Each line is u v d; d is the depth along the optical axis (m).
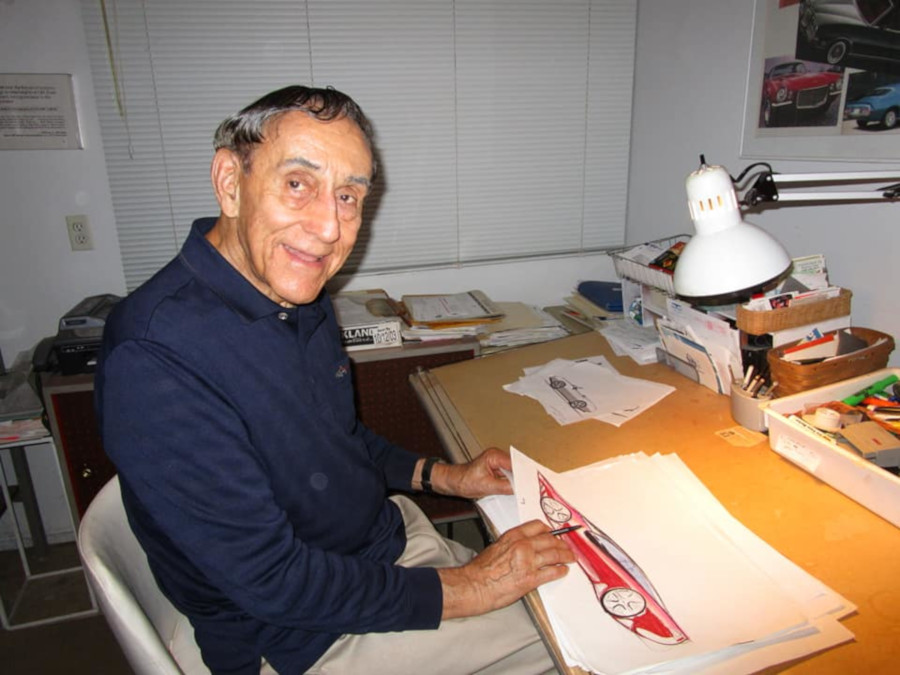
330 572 0.78
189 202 1.94
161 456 0.71
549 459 1.03
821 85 1.34
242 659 0.86
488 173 2.13
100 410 0.75
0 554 2.09
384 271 2.16
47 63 1.77
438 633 0.89
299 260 0.81
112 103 1.82
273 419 0.83
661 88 1.97
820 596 0.69
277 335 0.85
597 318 1.89
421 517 1.19
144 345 0.72
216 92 1.87
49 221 1.89
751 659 0.62
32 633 1.74
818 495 0.89
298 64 1.90
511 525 0.90
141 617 0.72
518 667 0.95
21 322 1.95
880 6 1.18
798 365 1.03
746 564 0.75
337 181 0.78
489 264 2.24
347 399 1.08
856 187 1.28
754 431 1.09
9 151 1.81
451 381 1.38
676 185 1.95
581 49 2.08
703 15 1.73
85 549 0.75
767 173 0.93
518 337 1.91
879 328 1.28
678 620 0.67
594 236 2.29
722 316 1.22
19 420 1.65
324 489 0.91
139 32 1.79
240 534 0.73
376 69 1.96
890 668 0.60
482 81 2.04
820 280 1.22
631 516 0.86
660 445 1.06
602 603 0.71
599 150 2.20
